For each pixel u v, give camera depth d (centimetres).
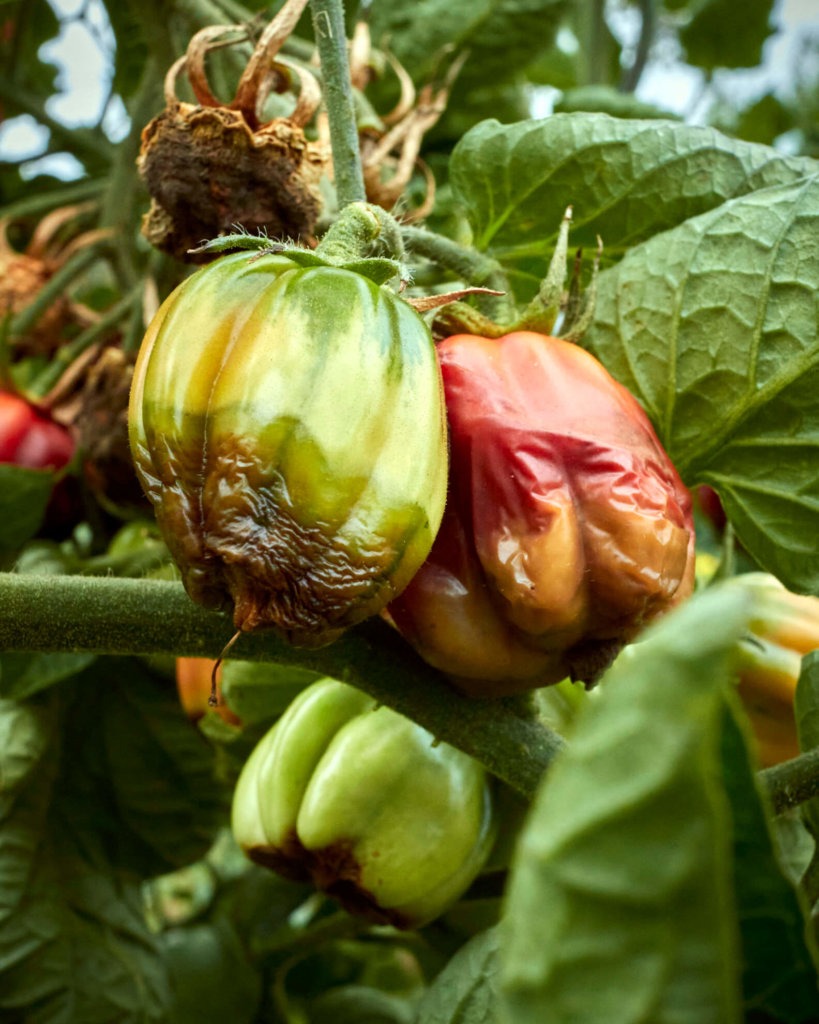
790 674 45
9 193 82
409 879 40
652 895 23
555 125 44
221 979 57
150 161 42
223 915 59
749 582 47
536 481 33
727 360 40
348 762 41
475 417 34
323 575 30
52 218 66
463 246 44
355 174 39
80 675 54
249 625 31
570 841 23
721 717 27
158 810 56
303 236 42
